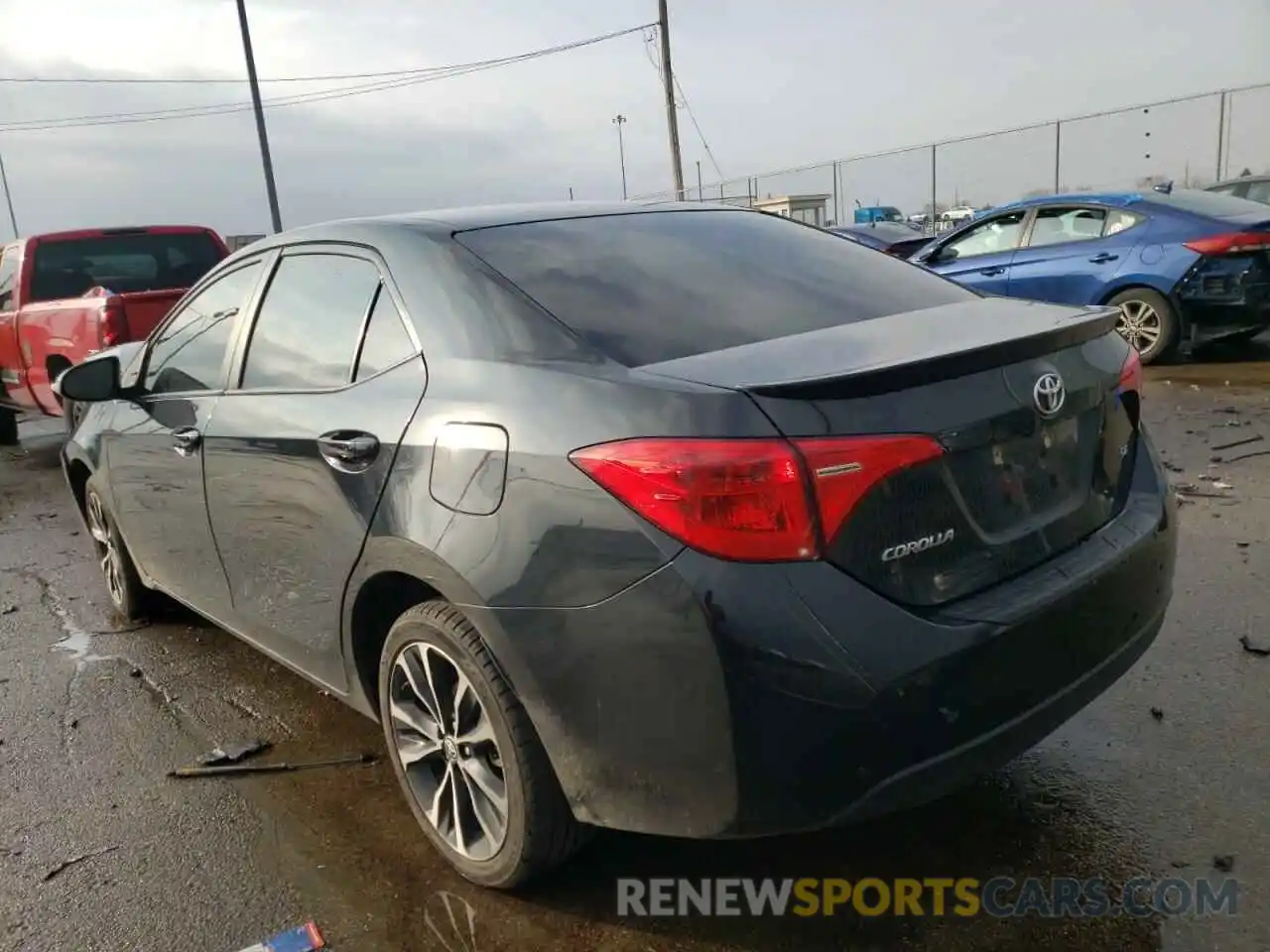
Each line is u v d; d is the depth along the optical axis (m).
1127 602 2.55
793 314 2.74
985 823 2.85
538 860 2.52
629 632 2.14
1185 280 8.62
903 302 2.96
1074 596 2.35
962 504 2.24
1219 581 4.28
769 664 2.02
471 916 2.63
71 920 2.72
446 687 2.67
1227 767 3.01
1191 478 5.72
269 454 3.15
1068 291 9.32
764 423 2.07
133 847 3.05
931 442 2.17
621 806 2.27
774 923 2.52
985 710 2.19
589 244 3.01
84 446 4.69
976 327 2.58
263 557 3.33
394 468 2.65
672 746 2.14
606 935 2.52
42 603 5.37
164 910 2.74
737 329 2.60
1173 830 2.75
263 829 3.10
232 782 3.38
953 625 2.14
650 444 2.12
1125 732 3.24
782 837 2.85
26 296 8.84
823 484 2.04
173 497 3.87
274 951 2.55
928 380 2.21
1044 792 2.96
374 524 2.70
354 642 2.98
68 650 4.68
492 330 2.61
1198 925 2.41
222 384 3.60
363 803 3.21
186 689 4.15
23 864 3.00
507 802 2.50
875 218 23.36
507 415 2.40
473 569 2.38
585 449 2.21
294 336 3.29
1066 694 2.37
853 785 2.08
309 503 2.99
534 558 2.27
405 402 2.69
